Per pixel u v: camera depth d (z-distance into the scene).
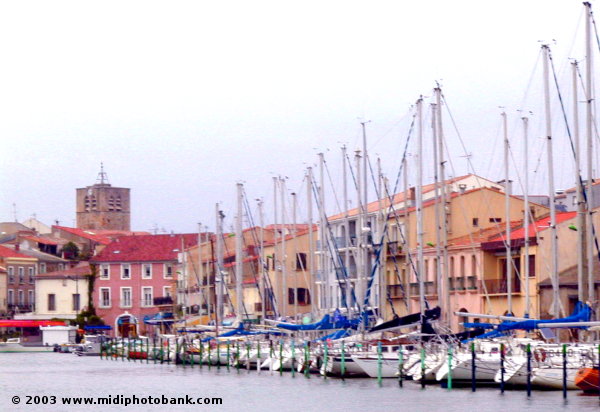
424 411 69.06
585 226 88.75
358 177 110.50
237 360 111.00
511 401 71.69
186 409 75.31
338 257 119.94
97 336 184.50
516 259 112.81
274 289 160.50
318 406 74.00
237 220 137.00
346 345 93.50
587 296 90.38
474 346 80.00
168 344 136.00
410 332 93.81
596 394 74.19
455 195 125.94
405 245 114.56
